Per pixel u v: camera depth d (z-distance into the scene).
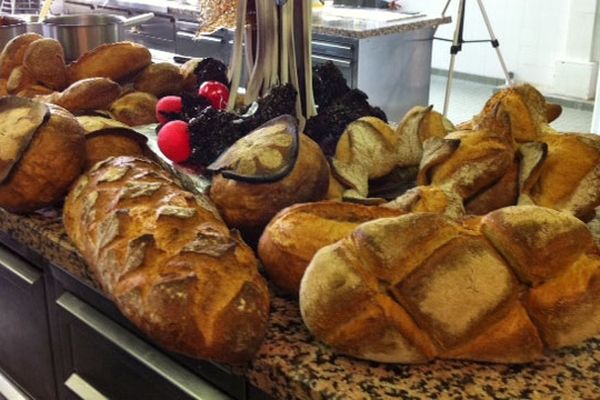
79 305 0.87
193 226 0.66
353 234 0.59
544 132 0.79
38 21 1.71
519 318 0.56
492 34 3.54
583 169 0.74
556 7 4.13
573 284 0.56
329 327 0.58
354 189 0.82
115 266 0.65
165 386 0.75
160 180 0.75
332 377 0.58
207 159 0.88
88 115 1.05
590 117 3.88
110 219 0.69
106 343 0.83
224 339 0.58
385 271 0.56
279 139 0.77
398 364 0.59
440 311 0.56
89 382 0.90
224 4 1.01
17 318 1.03
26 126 0.84
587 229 0.58
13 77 1.19
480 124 0.79
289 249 0.65
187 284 0.59
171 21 3.45
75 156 0.86
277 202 0.75
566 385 0.56
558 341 0.57
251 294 0.60
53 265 0.90
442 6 4.60
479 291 0.55
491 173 0.74
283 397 0.61
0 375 1.14
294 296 0.69
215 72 1.19
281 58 0.96
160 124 1.09
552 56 4.23
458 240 0.56
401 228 0.57
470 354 0.58
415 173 0.88
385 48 2.93
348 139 0.87
